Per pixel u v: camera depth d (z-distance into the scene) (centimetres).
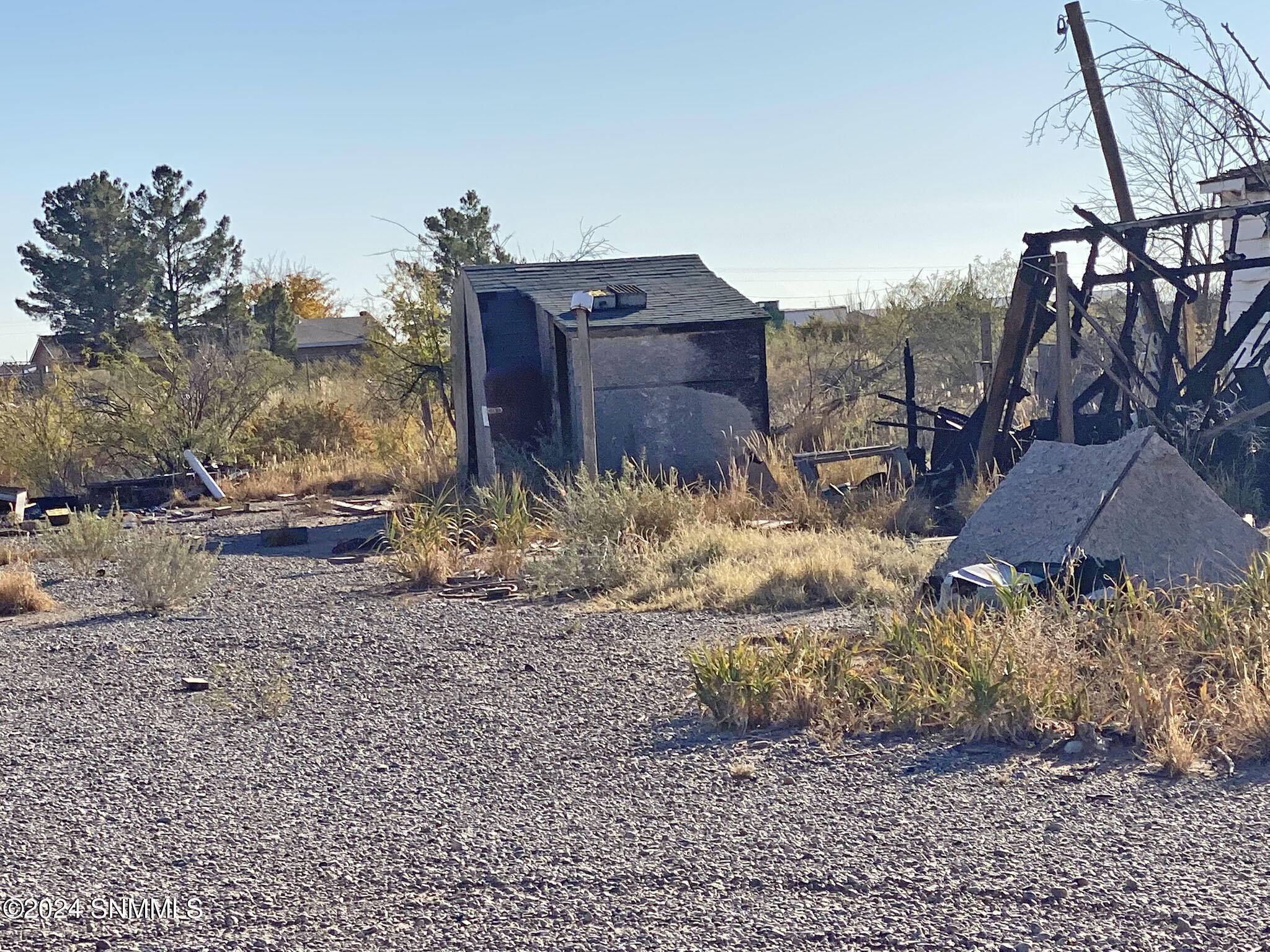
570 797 614
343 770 679
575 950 438
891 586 1054
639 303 1917
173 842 573
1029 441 1741
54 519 2070
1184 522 912
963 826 539
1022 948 418
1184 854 491
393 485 2428
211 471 2630
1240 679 685
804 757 656
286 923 474
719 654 768
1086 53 1741
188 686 884
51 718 815
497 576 1322
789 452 1888
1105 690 689
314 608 1192
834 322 4084
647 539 1380
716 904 471
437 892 499
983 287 3838
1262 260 1591
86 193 6006
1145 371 1738
